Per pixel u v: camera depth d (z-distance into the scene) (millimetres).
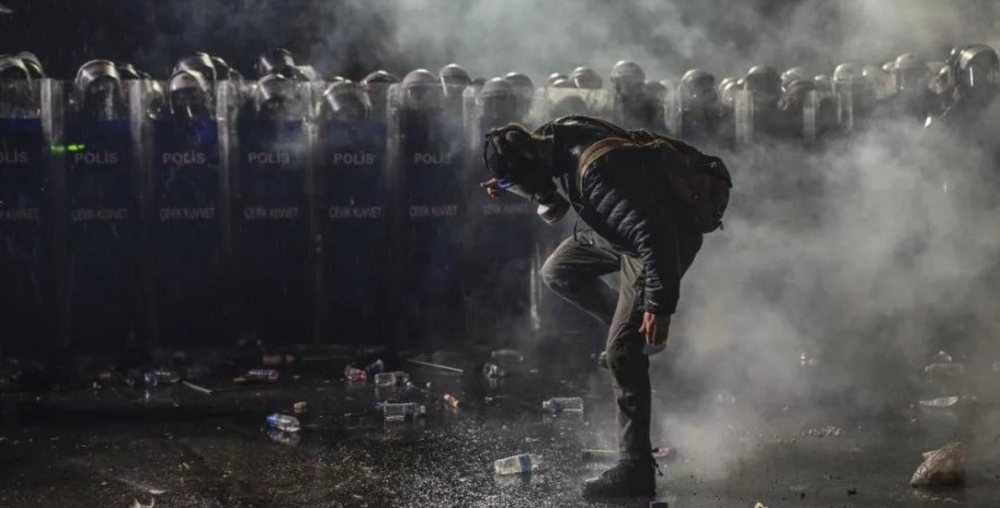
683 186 4172
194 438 5344
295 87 7547
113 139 7262
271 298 7641
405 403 5848
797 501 4223
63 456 5020
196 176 7426
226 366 7180
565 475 4656
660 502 4195
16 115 7160
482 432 5441
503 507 4211
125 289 7395
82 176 7230
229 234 7496
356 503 4273
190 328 7527
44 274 7234
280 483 4559
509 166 4254
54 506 4281
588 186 4078
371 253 7754
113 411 5949
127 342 7422
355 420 5723
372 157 7680
